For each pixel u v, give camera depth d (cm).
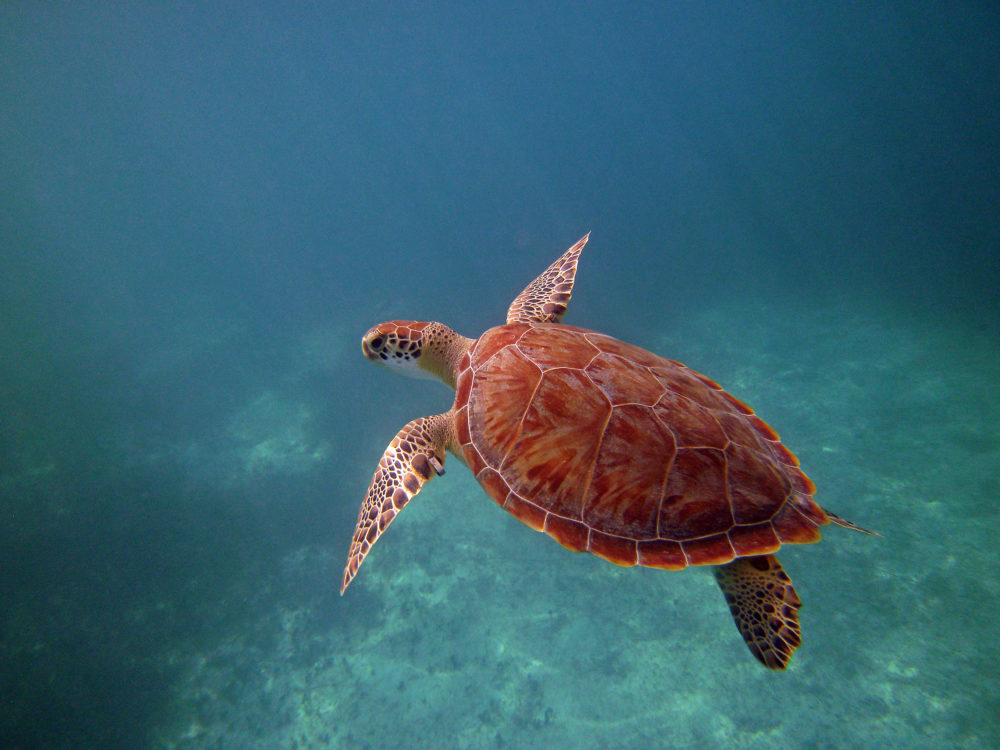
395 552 1160
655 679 867
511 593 1049
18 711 945
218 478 1443
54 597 1133
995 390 1398
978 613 840
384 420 1532
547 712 857
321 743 874
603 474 263
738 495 256
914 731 730
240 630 1057
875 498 1124
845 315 2108
